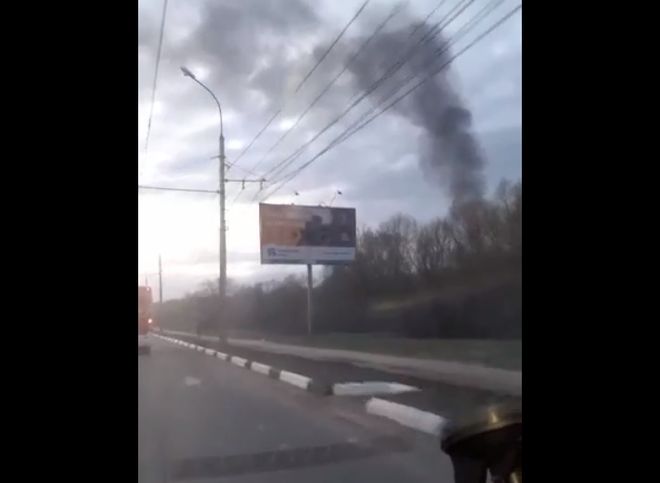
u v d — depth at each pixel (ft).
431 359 59.62
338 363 63.46
